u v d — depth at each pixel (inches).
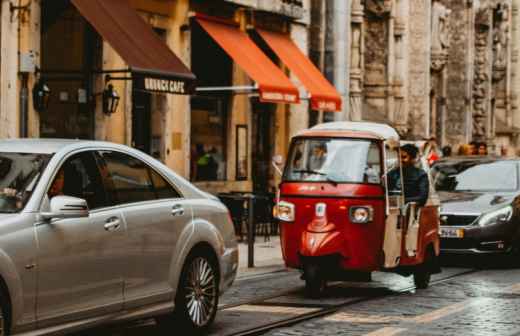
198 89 1107.9
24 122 929.5
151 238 478.9
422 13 1956.2
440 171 978.7
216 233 526.6
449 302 658.8
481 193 937.5
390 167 686.5
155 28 1143.6
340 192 666.8
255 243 1090.1
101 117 1031.0
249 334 524.7
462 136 2255.2
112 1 994.1
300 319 576.7
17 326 406.6
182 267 501.4
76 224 436.8
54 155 446.0
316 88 1350.9
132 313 467.8
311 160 685.3
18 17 917.8
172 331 510.0
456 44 2263.8
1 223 407.8
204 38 1251.2
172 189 507.2
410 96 1956.2
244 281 767.7
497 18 2522.1
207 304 521.3
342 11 1582.2
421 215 717.3
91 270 442.3
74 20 1003.9
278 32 1398.9
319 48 1573.6
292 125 1451.8
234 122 1299.2
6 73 916.0
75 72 951.0
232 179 1295.5
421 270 730.8
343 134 685.9
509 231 904.9
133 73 912.3
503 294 703.1
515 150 2696.9
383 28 1863.9
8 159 444.8
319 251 660.7
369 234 666.8
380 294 697.6
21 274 407.2
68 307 430.6
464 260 969.5
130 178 482.0
